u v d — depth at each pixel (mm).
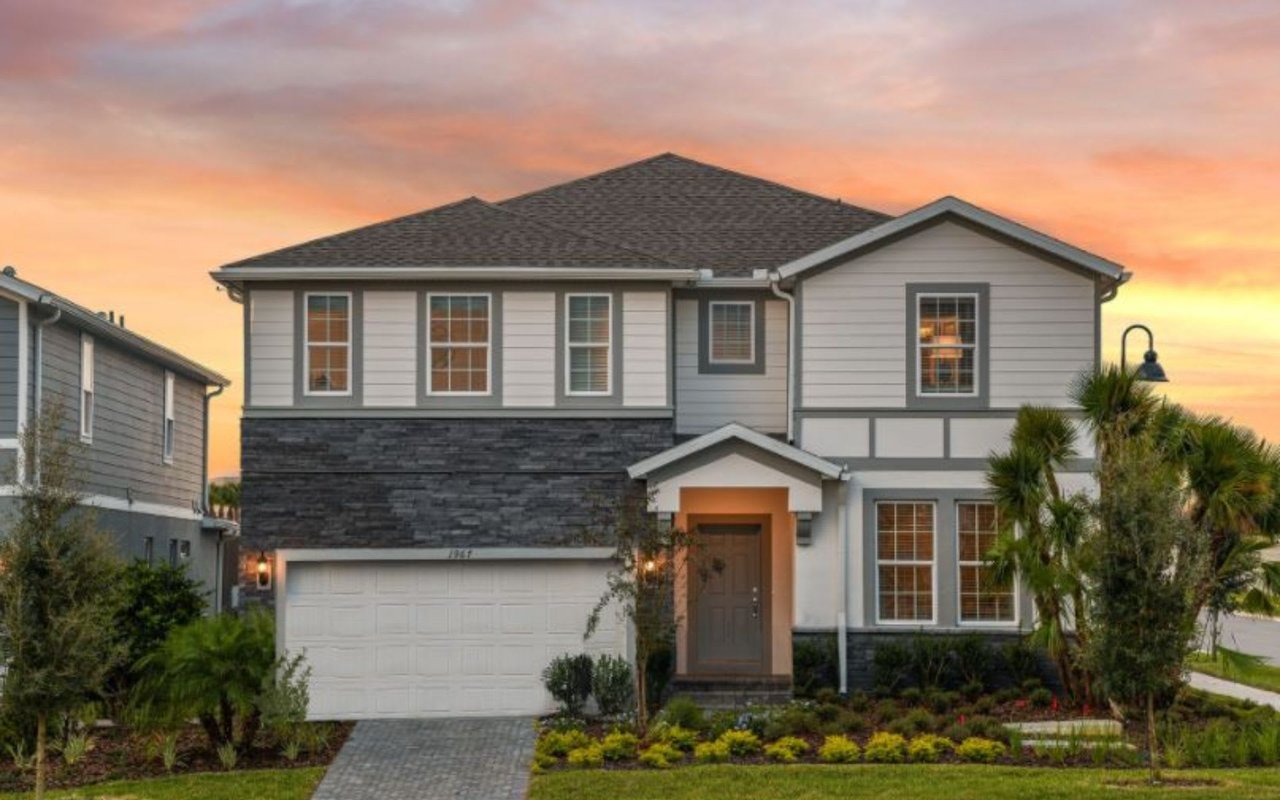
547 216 29297
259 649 20266
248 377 25125
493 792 17906
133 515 31828
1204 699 23141
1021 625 24391
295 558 23312
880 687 23781
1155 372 22703
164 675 20094
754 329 26297
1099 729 20016
